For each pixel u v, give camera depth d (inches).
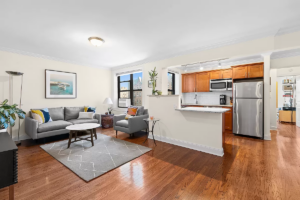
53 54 158.6
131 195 63.9
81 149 116.8
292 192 64.9
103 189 67.9
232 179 75.6
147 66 185.2
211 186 70.0
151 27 99.5
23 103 147.5
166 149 118.5
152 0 72.0
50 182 72.9
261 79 169.0
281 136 156.8
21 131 146.2
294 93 242.5
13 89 140.9
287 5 75.9
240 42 117.3
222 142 116.9
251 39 112.0
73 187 69.1
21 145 126.5
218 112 103.8
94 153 108.7
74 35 110.7
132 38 117.2
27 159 98.6
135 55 163.0
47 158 100.3
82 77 197.3
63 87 177.6
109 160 97.0
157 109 142.6
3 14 82.4
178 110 121.3
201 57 138.5
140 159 100.0
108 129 189.2
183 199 61.5
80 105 195.2
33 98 154.3
